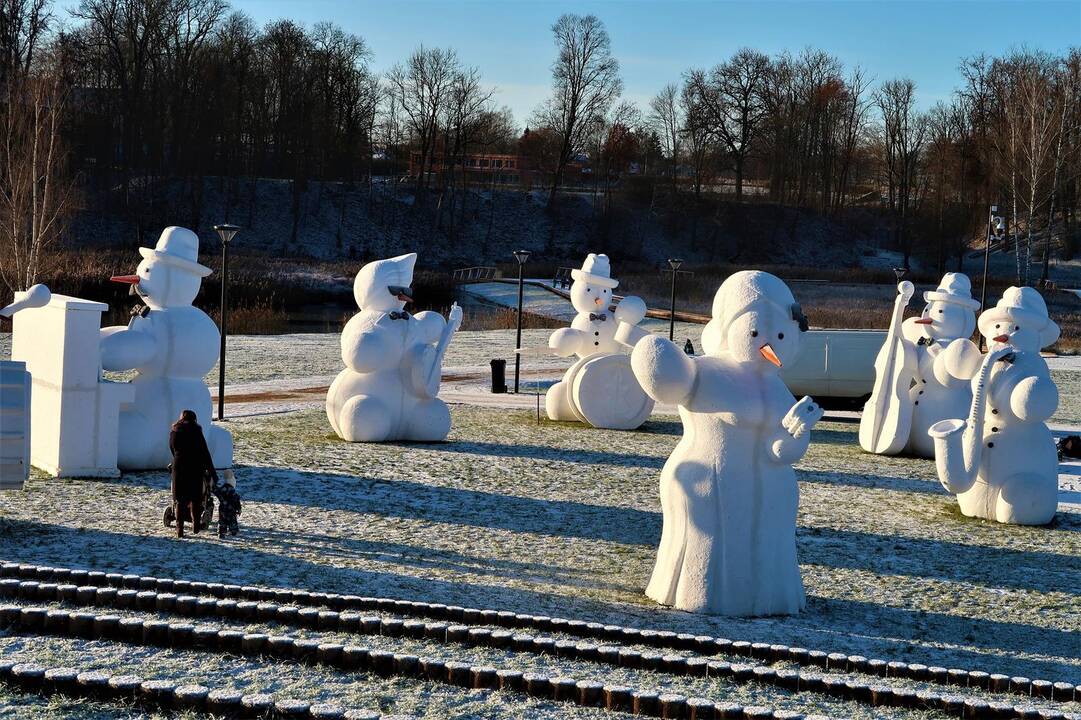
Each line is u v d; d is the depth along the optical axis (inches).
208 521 591.2
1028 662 469.1
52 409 713.6
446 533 624.1
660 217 3900.1
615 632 440.1
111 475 705.0
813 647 460.4
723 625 482.0
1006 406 724.0
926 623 516.1
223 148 3474.4
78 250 2645.2
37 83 2180.1
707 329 526.6
